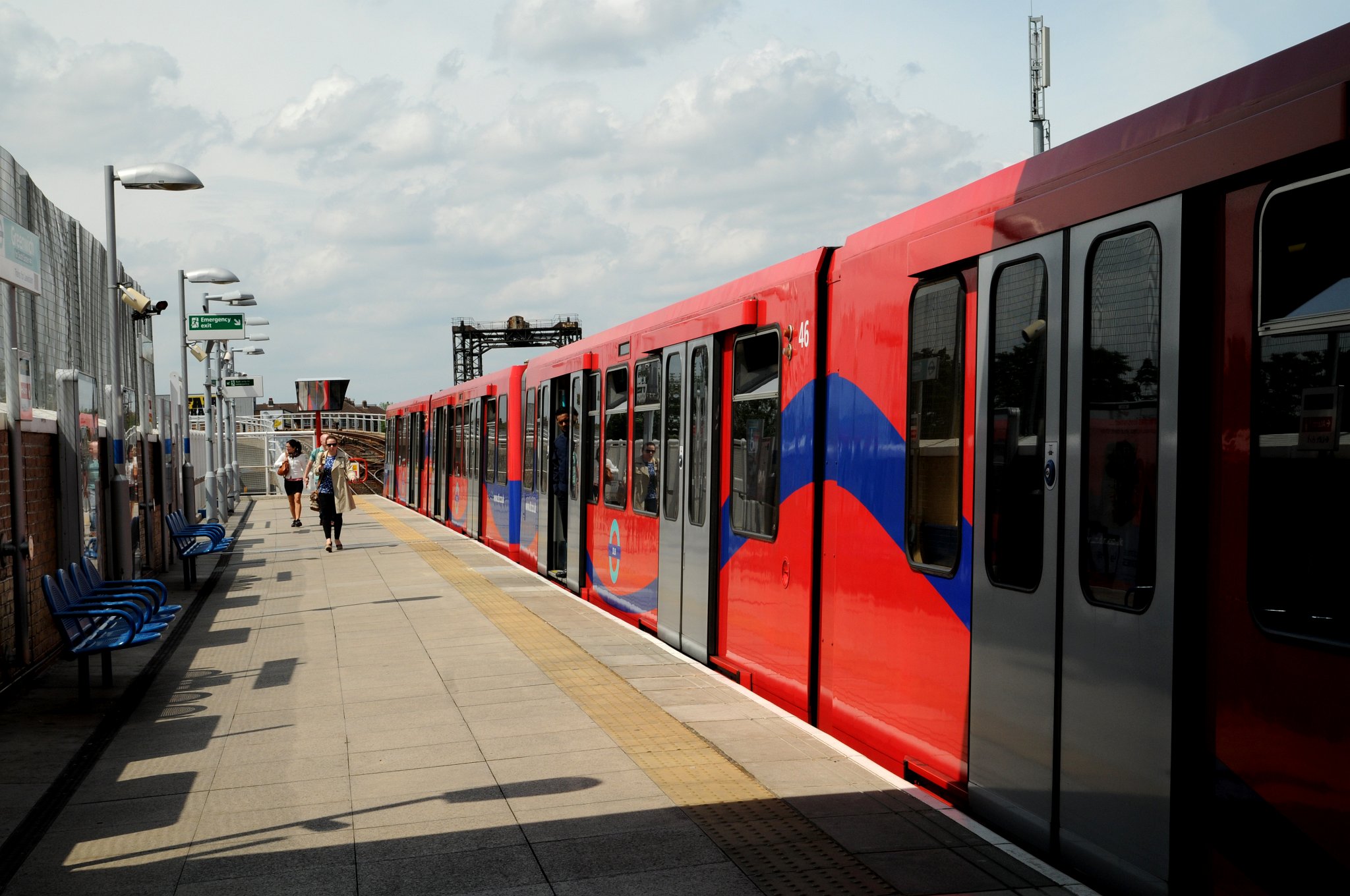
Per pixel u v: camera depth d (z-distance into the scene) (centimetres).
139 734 748
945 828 531
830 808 561
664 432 1085
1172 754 416
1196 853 415
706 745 684
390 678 904
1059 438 490
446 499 2819
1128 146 457
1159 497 427
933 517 598
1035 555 505
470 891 465
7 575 888
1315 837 365
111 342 1316
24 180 977
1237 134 396
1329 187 367
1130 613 442
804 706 764
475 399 2394
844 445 709
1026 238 515
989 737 538
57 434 1053
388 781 623
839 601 707
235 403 3800
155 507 1761
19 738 740
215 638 1135
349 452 4894
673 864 489
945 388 589
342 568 1750
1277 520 383
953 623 574
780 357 816
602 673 908
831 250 761
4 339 884
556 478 1622
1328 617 362
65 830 552
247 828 551
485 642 1058
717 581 952
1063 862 480
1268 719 383
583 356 1426
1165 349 427
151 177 1364
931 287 608
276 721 773
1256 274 395
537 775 627
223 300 2869
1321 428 366
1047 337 500
